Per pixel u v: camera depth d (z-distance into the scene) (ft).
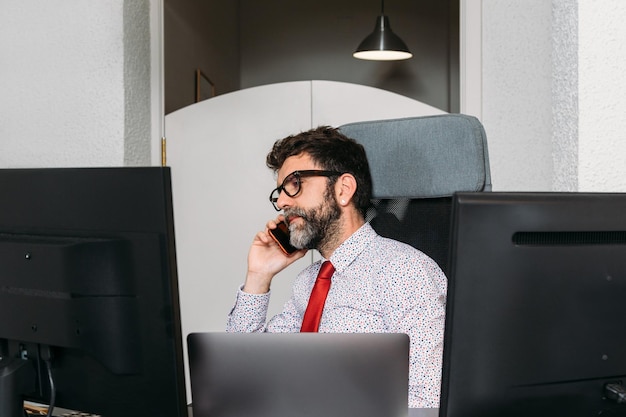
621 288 3.21
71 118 9.55
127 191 3.50
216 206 10.12
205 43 15.85
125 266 3.54
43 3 9.63
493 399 3.17
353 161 5.64
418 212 5.75
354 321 5.42
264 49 21.49
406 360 3.30
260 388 3.36
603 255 3.18
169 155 10.21
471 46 9.30
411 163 5.72
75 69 9.53
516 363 3.15
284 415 3.35
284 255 5.89
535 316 3.13
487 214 3.05
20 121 9.74
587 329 3.19
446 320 3.14
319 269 6.11
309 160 5.56
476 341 3.12
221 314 10.09
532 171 7.66
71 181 3.66
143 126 9.96
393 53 16.38
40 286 3.78
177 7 12.60
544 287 3.13
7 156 9.80
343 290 5.52
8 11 9.75
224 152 10.11
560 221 3.10
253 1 21.48
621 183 5.90
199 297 10.12
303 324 5.53
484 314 3.10
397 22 21.01
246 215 10.07
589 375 3.22
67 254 3.67
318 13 21.36
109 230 3.57
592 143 5.88
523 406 3.20
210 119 10.14
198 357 3.39
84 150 9.51
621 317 3.22
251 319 5.90
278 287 9.93
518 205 3.06
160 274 3.47
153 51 10.18
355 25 21.24
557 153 6.29
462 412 3.17
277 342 3.34
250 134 10.07
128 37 9.51
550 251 3.12
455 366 3.13
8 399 3.86
